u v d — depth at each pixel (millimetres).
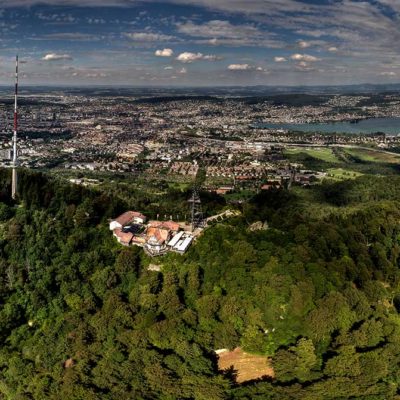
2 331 197125
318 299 183375
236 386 152375
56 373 163750
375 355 159500
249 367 163625
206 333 172750
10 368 174000
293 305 177500
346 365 153625
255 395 144375
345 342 168125
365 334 169000
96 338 177625
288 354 157125
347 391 146250
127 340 170250
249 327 170750
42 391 155250
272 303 179375
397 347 164625
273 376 159125
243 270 196500
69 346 174750
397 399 146125
